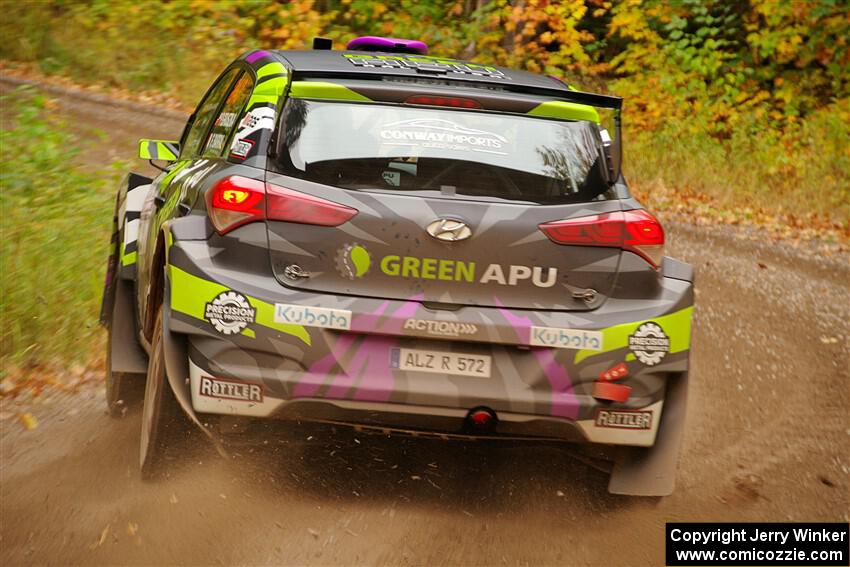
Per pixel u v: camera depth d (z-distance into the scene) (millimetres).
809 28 73375
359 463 19125
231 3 78750
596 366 15898
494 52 76562
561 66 75000
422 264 15719
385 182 16078
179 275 15695
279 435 16578
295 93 16547
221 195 15766
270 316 15391
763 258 45312
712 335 31766
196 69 74938
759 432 23297
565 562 15859
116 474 17719
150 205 20844
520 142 16766
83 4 79562
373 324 15461
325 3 83000
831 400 26125
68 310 26250
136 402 21109
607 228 16188
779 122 72188
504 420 15758
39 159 37094
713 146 65562
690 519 17938
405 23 78625
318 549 15375
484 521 17141
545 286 15984
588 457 17391
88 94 68438
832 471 21047
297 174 16000
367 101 16672
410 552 15641
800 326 33812
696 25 82688
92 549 14656
